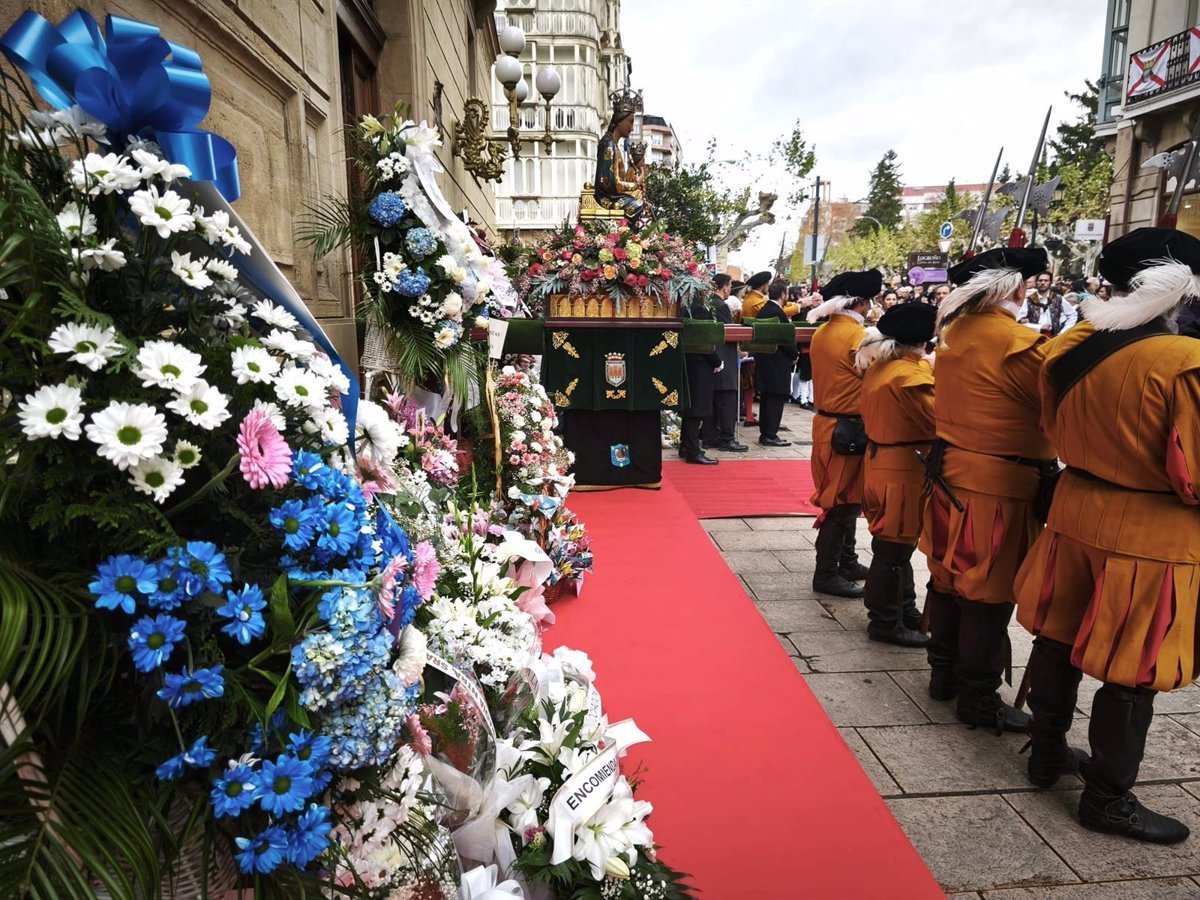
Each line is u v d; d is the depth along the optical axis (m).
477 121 6.19
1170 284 2.02
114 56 0.94
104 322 0.80
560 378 5.41
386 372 2.68
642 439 5.71
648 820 2.08
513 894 1.29
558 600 3.57
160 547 0.79
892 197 66.00
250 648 0.89
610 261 5.17
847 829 2.07
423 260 2.58
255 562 0.92
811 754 2.40
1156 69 14.45
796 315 9.91
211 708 0.83
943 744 2.75
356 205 2.59
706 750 2.41
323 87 3.05
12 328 0.76
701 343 5.43
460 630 1.67
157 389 0.84
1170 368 1.98
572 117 30.42
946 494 2.82
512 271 5.97
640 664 2.95
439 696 1.40
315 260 2.75
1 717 0.72
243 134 2.23
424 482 2.14
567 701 1.75
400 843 1.07
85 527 0.83
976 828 2.29
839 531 4.13
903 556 3.51
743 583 4.41
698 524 4.84
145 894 0.71
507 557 2.42
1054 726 2.42
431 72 5.66
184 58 0.98
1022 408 2.63
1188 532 2.05
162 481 0.82
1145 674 2.08
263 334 1.11
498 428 3.21
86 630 0.75
